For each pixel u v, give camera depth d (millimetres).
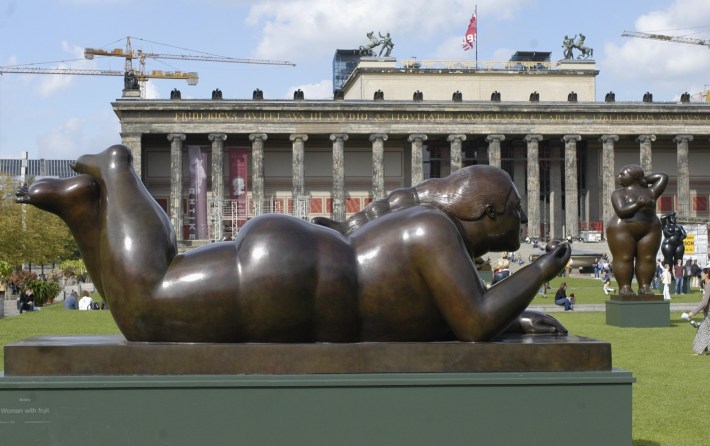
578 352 5832
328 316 5891
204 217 103125
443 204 6578
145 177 109812
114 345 5680
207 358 5652
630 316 28047
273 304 5777
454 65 119438
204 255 5980
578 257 84250
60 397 5508
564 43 121625
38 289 48969
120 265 5918
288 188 111562
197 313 5805
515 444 5648
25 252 74188
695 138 111312
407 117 105000
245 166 106375
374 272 5988
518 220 6664
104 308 40844
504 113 105812
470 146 116500
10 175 80125
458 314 5863
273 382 5551
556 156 115812
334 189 104438
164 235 6090
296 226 6012
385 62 117625
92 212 6270
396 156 112500
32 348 5672
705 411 12758
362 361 5711
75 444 5496
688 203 108625
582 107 106125
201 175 103500
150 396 5523
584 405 5699
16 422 5484
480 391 5648
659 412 12672
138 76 177250
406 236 6000
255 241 5895
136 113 102000
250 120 103375
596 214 114562
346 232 6672
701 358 19344
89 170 6363
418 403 5613
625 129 107500
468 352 5766
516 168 116812
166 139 109000
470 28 120562
